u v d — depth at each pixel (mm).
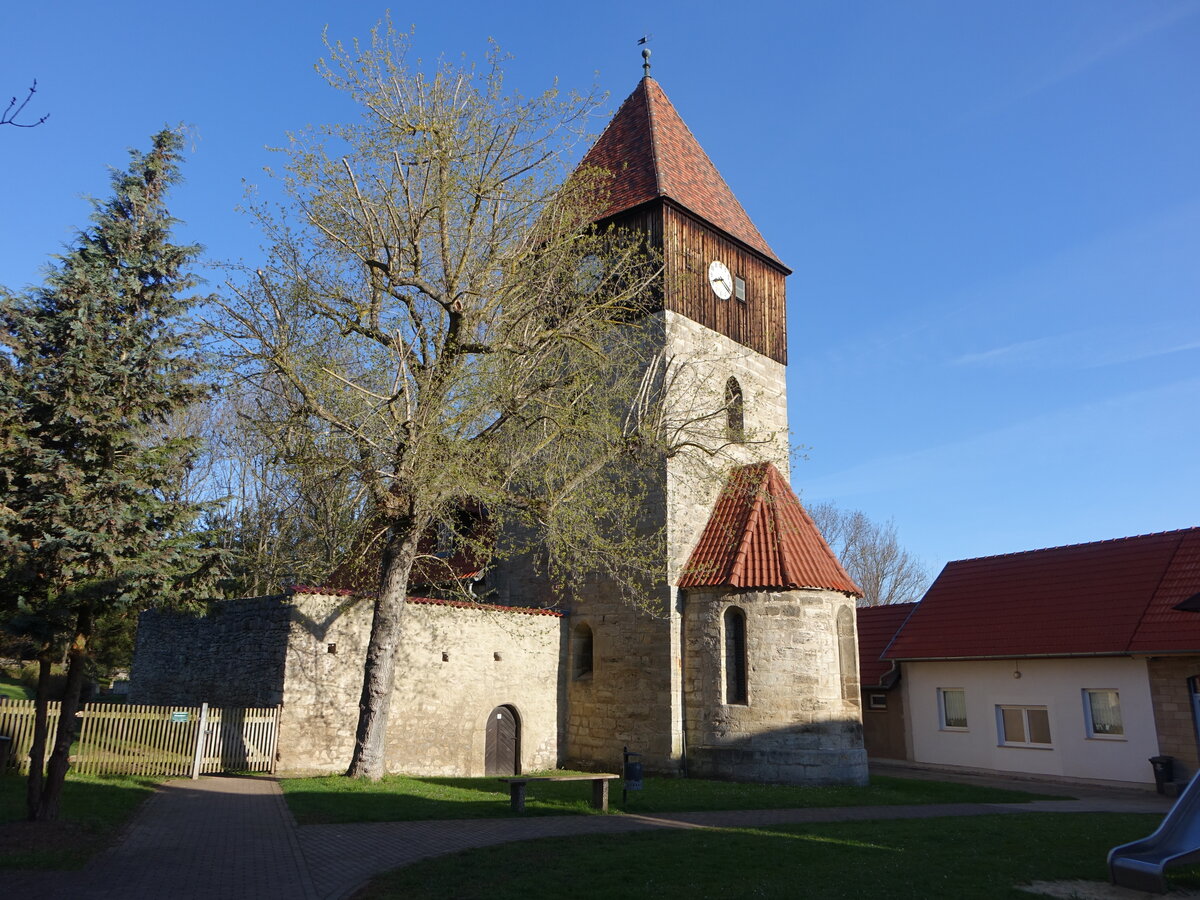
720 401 25172
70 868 9531
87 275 12555
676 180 26141
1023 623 25266
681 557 22844
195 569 12883
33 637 11961
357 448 17938
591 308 20250
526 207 19047
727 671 21578
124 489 12195
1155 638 21641
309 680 19141
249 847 11031
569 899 8695
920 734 27062
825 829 13367
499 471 19141
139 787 15453
